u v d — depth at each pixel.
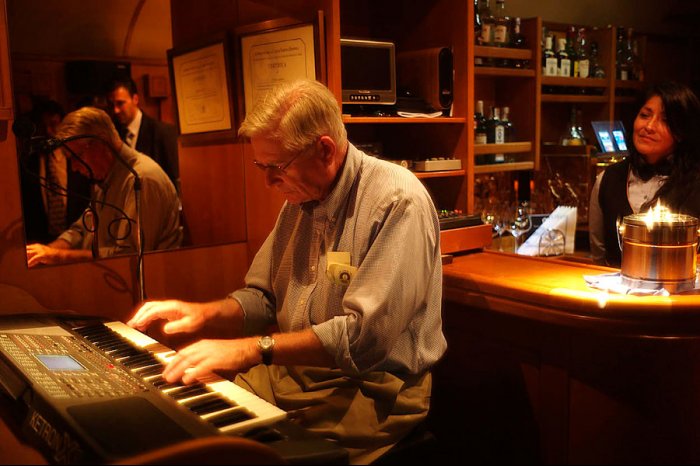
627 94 3.88
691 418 1.83
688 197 2.36
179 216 2.72
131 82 2.82
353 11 2.71
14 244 1.96
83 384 1.38
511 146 3.08
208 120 2.56
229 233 2.58
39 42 2.59
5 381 1.46
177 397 1.40
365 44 2.23
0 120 1.89
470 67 2.49
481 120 2.98
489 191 3.29
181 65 2.64
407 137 2.74
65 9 2.60
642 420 1.84
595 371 1.87
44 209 2.39
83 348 1.66
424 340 1.72
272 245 1.95
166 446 1.05
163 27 2.83
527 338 2.01
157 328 2.22
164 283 2.31
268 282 1.95
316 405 1.62
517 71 3.06
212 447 1.00
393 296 1.53
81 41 2.69
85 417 1.21
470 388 2.22
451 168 2.50
